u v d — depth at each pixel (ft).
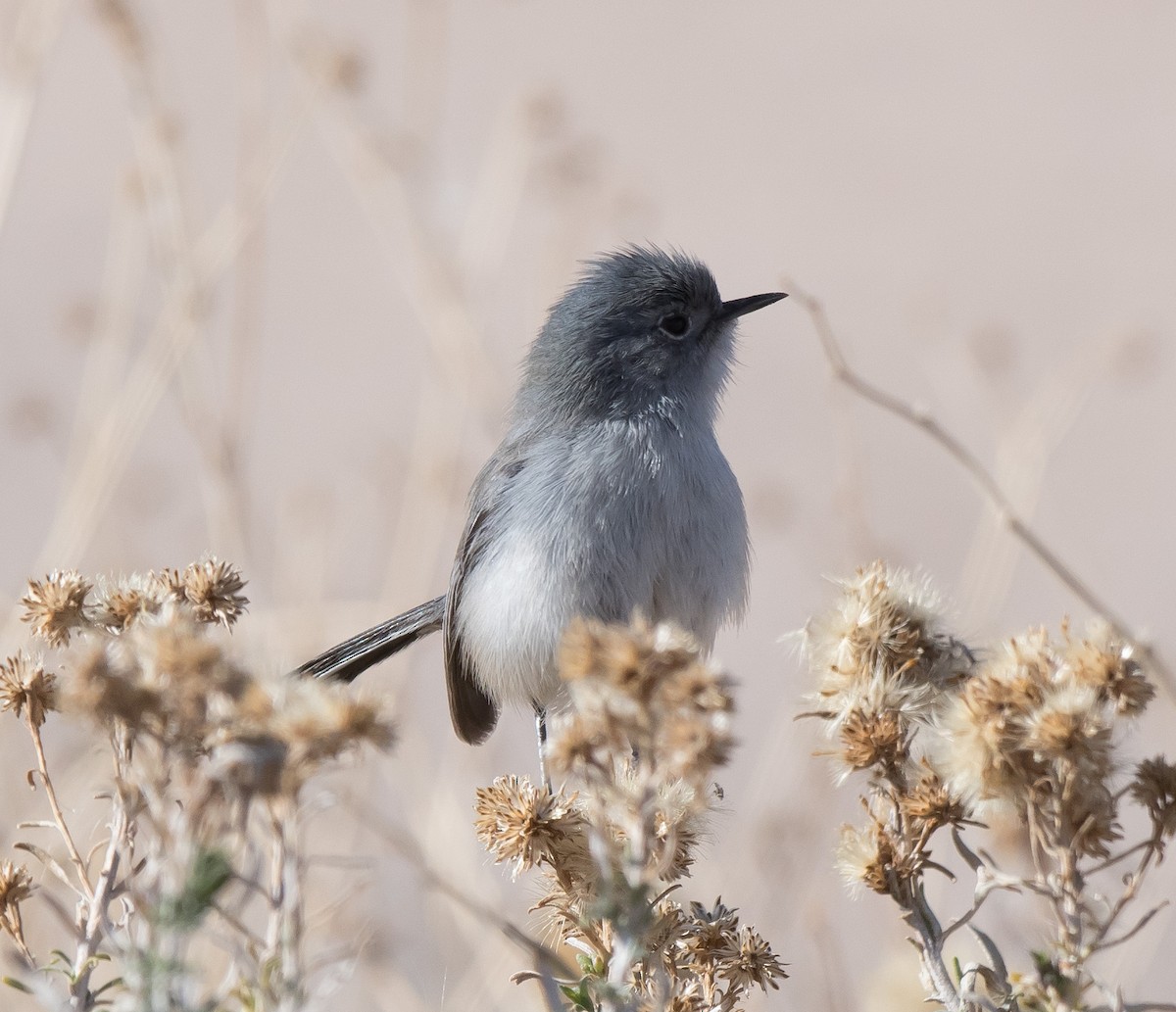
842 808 37.42
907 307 58.39
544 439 30.53
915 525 52.80
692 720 15.99
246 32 45.34
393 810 36.11
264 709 14.97
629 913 16.31
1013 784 17.10
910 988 25.34
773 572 51.57
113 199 71.51
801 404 62.64
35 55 39.99
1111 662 17.30
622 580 29.09
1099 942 16.52
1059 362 61.93
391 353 66.28
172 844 14.74
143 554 41.45
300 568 39.14
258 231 42.14
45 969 15.90
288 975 14.58
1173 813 16.76
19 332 60.44
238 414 40.14
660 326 30.86
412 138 45.62
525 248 64.18
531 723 45.62
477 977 30.60
